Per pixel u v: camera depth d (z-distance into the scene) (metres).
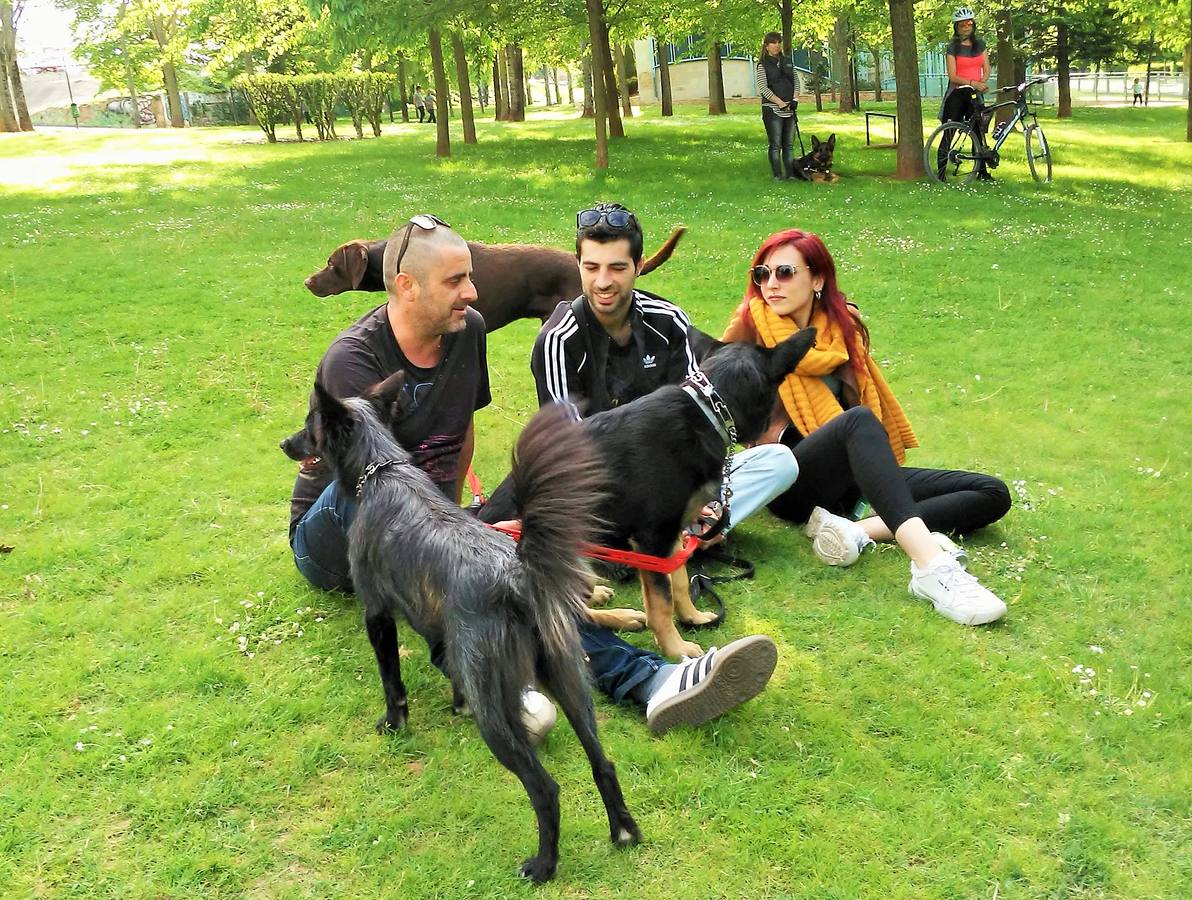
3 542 4.54
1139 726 3.18
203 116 53.62
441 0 17.67
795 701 3.38
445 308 3.63
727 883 2.62
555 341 4.07
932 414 6.22
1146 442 5.68
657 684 3.30
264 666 3.62
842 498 4.67
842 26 35.03
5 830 2.80
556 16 20.45
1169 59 44.56
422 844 2.78
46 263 10.00
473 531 2.82
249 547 4.54
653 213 12.92
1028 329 8.02
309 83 31.02
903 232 11.65
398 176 17.30
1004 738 3.16
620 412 3.44
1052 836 2.75
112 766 3.06
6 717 3.28
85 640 3.76
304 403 6.45
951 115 15.82
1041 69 38.59
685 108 41.09
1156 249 10.76
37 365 6.97
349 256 5.88
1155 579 4.17
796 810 2.87
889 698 3.39
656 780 2.99
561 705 2.65
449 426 3.96
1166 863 2.66
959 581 3.88
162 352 7.30
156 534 4.65
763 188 14.95
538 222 12.06
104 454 5.58
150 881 2.64
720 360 3.54
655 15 21.84
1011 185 15.34
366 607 3.10
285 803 2.94
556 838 2.62
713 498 3.57
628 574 4.29
